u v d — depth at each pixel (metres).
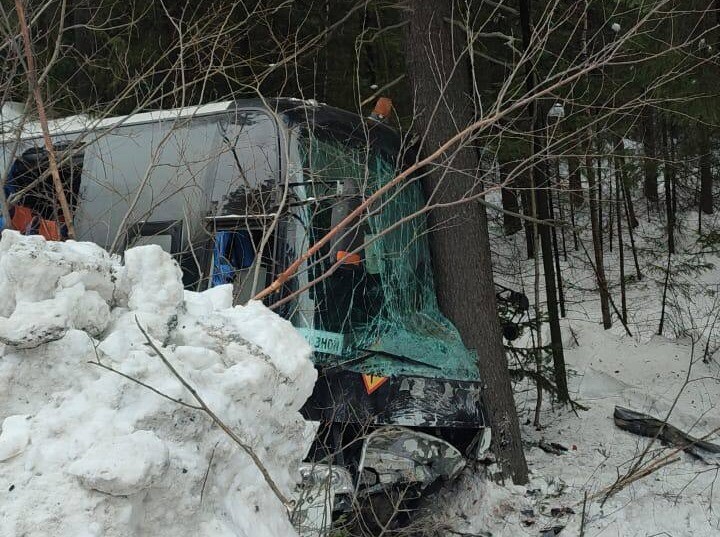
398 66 10.53
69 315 2.44
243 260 4.96
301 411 4.61
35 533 2.03
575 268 16.08
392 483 4.75
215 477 2.45
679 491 5.61
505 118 6.84
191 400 2.41
